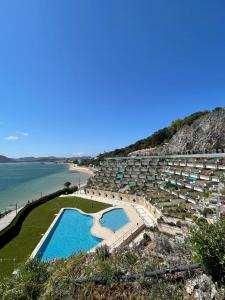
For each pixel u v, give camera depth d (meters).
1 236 38.47
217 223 11.80
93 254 15.89
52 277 13.44
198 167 62.16
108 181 86.88
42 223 48.59
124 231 40.25
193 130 97.56
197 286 11.11
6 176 183.75
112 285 11.90
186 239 15.93
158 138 155.38
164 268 12.51
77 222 49.22
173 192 57.16
